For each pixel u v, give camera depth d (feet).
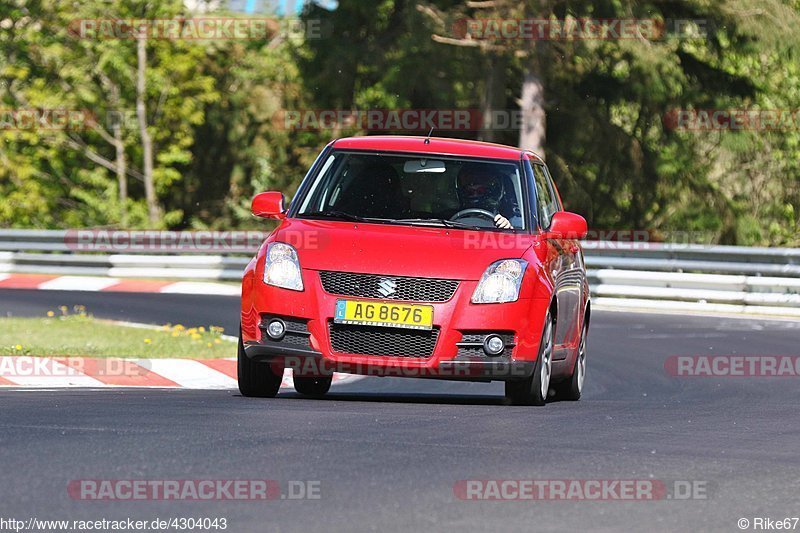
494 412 102.47
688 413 109.81
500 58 349.20
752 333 201.87
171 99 426.51
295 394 125.29
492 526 59.72
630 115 406.00
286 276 106.01
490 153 119.24
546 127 373.40
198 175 452.35
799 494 71.05
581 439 87.71
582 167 384.27
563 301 116.67
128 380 134.62
